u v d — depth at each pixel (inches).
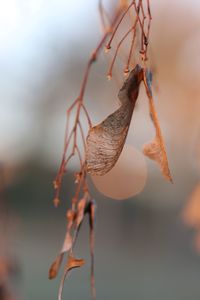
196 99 34.3
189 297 59.2
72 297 55.7
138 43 13.7
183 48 37.5
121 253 83.3
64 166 13.4
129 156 55.4
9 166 27.7
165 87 35.9
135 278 66.8
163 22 40.8
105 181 55.8
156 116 12.1
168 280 66.5
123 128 12.2
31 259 68.6
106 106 24.4
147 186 83.1
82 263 12.9
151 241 88.4
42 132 72.6
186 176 49.1
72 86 58.0
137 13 12.8
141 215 93.7
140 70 12.3
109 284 62.0
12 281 23.3
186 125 34.4
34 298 51.9
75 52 49.9
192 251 82.3
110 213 94.6
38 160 82.9
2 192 25.6
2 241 23.9
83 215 13.3
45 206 94.1
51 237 85.4
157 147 12.1
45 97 62.8
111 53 14.7
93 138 12.2
